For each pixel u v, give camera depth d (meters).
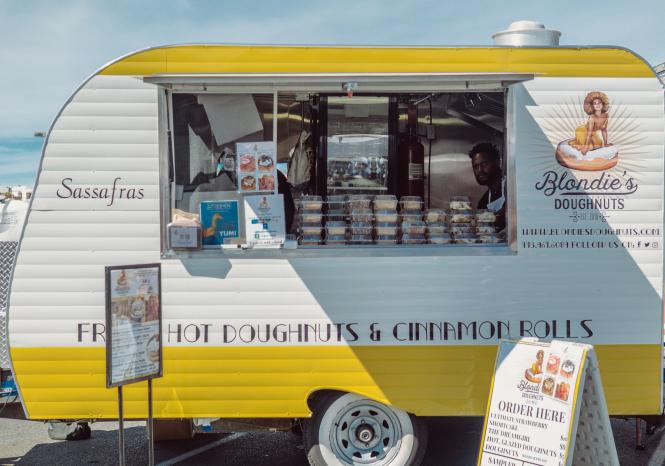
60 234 4.21
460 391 4.31
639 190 4.31
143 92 4.23
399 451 4.39
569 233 4.31
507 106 4.33
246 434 5.76
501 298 4.30
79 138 4.21
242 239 4.43
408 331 4.29
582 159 4.30
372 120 5.09
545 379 3.63
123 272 3.75
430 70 4.30
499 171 5.54
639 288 4.32
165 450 5.34
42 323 4.21
